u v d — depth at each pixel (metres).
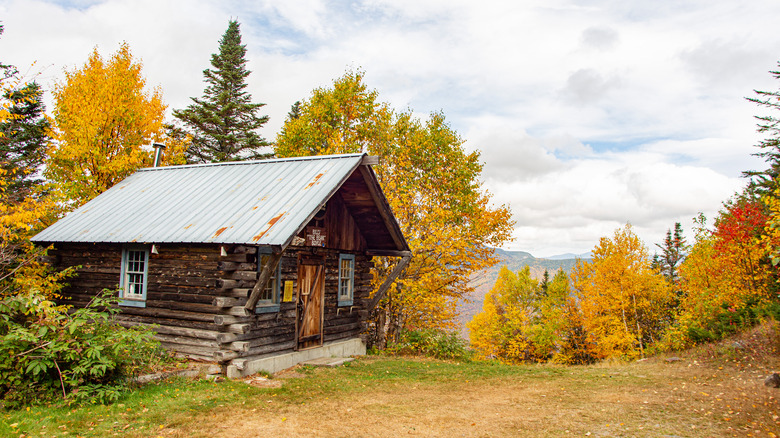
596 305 31.19
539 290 48.28
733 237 18.45
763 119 25.94
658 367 13.50
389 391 10.66
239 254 11.72
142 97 19.81
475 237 21.70
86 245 14.48
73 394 8.20
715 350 14.22
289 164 15.01
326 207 15.14
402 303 20.92
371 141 22.67
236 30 36.50
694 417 8.16
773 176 25.83
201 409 8.48
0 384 7.93
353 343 16.53
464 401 9.74
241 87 35.19
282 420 8.01
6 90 11.51
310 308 14.45
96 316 9.29
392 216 15.73
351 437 7.27
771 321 14.45
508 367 14.74
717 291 19.84
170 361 11.74
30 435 6.71
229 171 15.73
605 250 32.03
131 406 8.34
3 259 12.98
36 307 8.48
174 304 12.54
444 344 19.97
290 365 13.30
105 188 18.41
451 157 21.39
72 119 18.00
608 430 7.61
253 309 11.66
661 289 30.42
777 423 7.58
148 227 13.16
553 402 9.59
